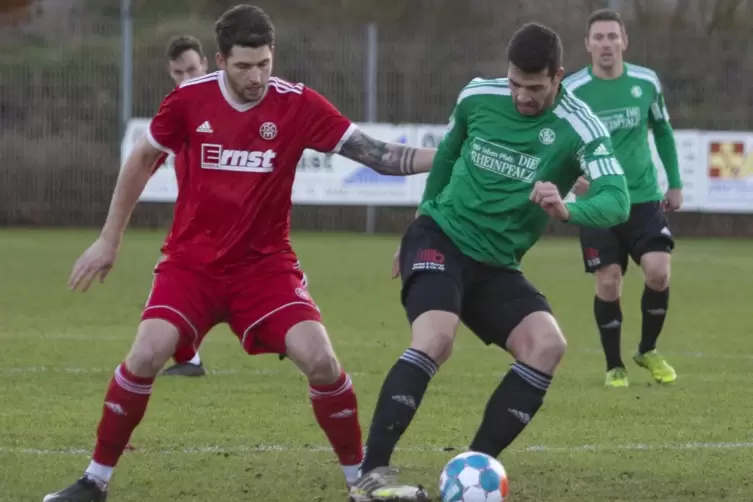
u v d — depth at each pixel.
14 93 92.25
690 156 85.31
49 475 20.00
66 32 99.25
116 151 93.19
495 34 92.69
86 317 44.56
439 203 19.53
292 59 92.06
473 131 18.97
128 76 88.94
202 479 19.88
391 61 92.25
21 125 92.56
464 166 19.19
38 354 35.16
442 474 16.89
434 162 19.61
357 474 18.48
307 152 86.44
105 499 18.08
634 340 41.28
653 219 31.73
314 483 19.66
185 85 18.02
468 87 19.28
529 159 18.56
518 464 21.38
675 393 29.92
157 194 88.19
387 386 17.92
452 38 92.12
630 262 73.12
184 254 18.00
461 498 16.55
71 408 26.53
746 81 90.94
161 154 18.45
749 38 91.06
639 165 32.00
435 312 18.28
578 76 32.50
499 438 18.23
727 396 29.44
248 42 17.16
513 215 18.75
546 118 18.53
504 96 18.84
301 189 86.50
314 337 17.66
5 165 92.25
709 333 42.97
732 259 74.69
